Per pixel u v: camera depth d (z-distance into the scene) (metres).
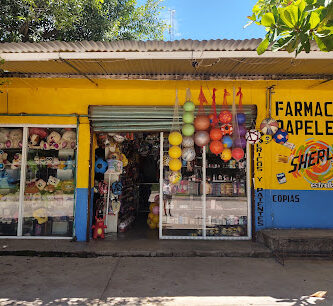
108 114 6.29
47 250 5.64
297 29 2.69
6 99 6.54
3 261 5.29
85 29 9.77
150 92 6.48
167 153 6.68
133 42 4.23
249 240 6.40
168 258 5.53
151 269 4.95
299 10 2.62
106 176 6.97
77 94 6.52
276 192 6.46
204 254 5.65
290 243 5.61
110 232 7.01
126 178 7.79
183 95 6.48
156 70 5.32
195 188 6.65
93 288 4.22
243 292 4.12
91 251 5.62
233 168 6.64
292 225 6.43
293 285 4.36
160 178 6.66
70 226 6.47
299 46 2.99
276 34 2.74
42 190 6.56
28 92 6.53
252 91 6.50
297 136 6.50
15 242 6.15
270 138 6.26
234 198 6.59
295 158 6.49
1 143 6.62
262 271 4.90
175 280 4.51
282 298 3.95
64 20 8.41
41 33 9.27
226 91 6.32
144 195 9.85
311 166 6.50
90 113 6.31
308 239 5.64
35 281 4.44
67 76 5.58
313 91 6.56
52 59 4.70
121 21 11.44
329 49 2.80
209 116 6.06
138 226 7.88
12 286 4.25
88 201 6.34
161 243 6.15
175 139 5.82
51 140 6.57
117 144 6.98
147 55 4.57
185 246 5.94
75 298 3.91
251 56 4.51
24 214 6.54
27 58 4.70
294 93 6.54
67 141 6.57
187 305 3.75
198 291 4.14
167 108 6.26
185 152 5.93
